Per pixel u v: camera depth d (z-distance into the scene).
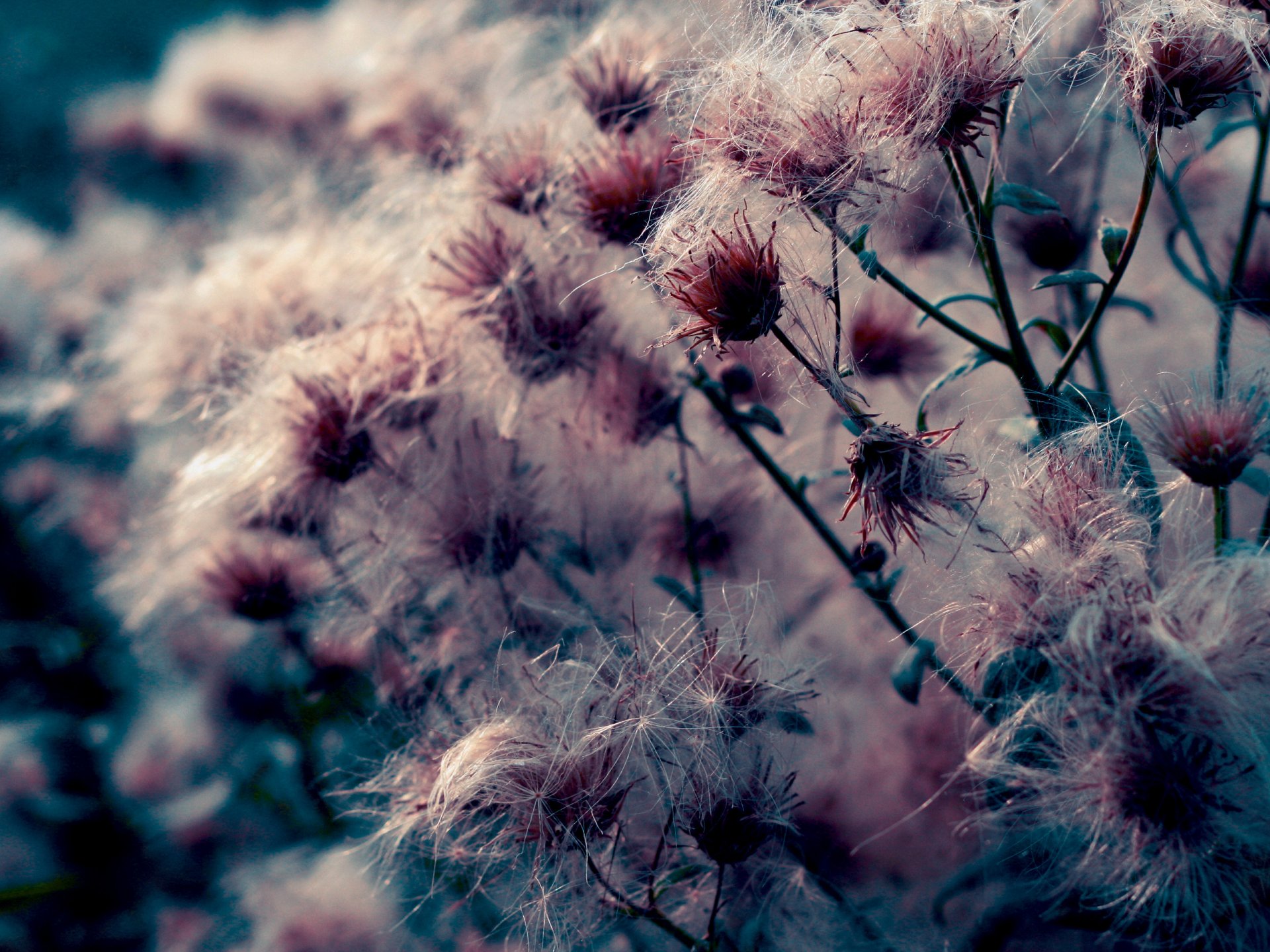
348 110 0.61
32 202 0.87
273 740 0.50
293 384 0.40
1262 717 0.33
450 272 0.40
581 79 0.40
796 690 0.37
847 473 0.39
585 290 0.40
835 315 0.34
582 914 0.36
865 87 0.34
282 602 0.43
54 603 0.62
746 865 0.38
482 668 0.40
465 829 0.36
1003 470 0.35
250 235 0.57
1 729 0.56
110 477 0.61
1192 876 0.34
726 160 0.34
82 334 0.65
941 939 0.39
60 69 1.00
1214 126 0.41
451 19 0.62
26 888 0.50
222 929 0.47
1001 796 0.36
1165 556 0.35
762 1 0.35
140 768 0.53
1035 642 0.34
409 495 0.41
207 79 0.71
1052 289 0.45
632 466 0.43
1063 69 0.35
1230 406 0.34
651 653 0.37
